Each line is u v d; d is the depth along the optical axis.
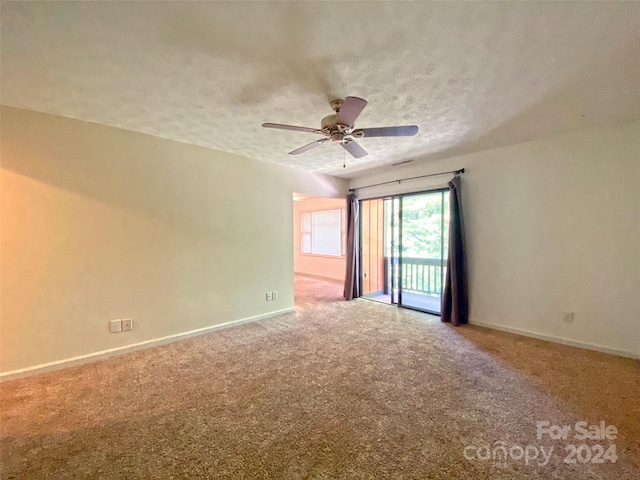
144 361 2.91
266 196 4.35
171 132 3.13
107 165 2.96
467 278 4.10
